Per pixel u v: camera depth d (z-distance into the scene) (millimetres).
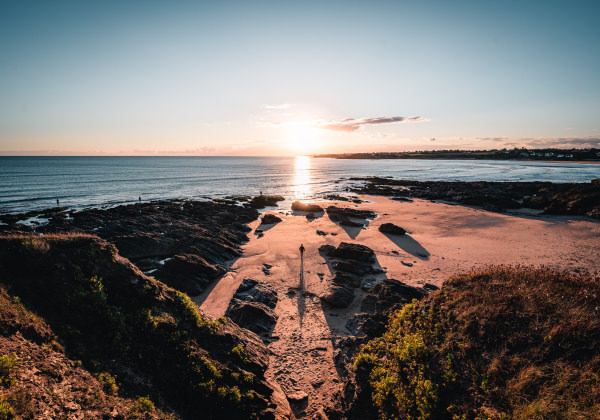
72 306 11766
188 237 35594
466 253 34562
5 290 11062
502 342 9719
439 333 11203
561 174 134000
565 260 31562
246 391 11820
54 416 7742
